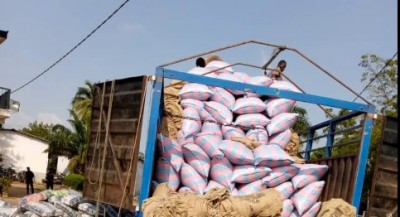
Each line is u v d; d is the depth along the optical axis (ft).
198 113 19.95
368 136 19.07
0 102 62.49
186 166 18.67
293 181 18.99
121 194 17.98
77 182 93.76
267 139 20.17
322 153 27.30
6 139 116.78
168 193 17.07
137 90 18.16
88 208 20.99
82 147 122.01
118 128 19.02
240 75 21.85
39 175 119.55
